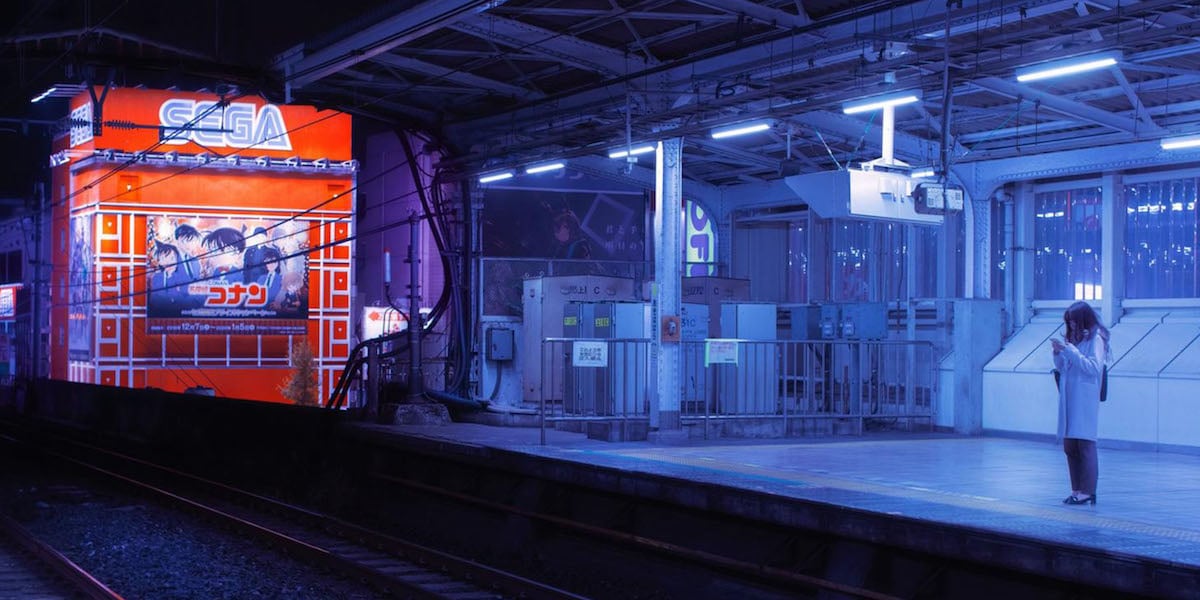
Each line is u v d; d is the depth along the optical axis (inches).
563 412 779.4
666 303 674.8
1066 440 417.1
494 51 793.6
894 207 614.2
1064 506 405.4
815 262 1025.5
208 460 1017.5
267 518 679.7
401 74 887.1
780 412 746.8
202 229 1560.0
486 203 1103.6
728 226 1072.2
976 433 727.1
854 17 605.3
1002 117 762.8
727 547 458.0
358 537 588.7
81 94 1600.6
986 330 740.0
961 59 634.2
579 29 720.3
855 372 793.6
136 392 1252.5
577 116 866.1
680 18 671.1
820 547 411.5
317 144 1599.4
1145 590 300.4
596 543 527.2
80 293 1604.3
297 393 1453.0
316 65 758.5
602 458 551.2
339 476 803.4
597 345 635.5
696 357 709.9
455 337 998.4
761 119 657.6
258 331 1574.8
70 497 755.4
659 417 667.4
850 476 489.4
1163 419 635.5
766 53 686.5
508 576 457.1
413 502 695.7
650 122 742.5
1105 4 540.7
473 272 1007.0
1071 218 779.4
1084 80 680.4
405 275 1417.3
